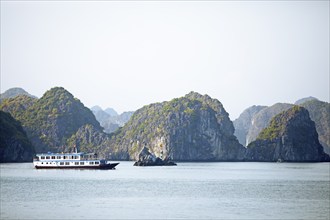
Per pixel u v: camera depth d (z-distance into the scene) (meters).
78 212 132.50
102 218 124.25
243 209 139.50
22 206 142.25
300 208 141.62
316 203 151.75
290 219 124.81
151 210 136.88
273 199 161.25
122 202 152.75
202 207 142.88
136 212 133.25
